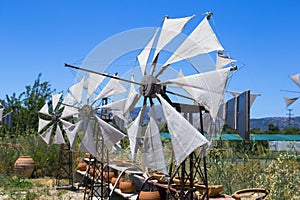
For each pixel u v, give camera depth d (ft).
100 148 21.45
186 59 15.29
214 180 24.04
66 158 45.98
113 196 29.22
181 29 17.01
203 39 17.02
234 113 16.44
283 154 25.49
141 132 16.84
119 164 20.29
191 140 14.39
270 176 23.56
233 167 25.14
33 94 65.72
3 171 46.52
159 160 15.94
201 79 15.19
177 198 17.92
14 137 51.13
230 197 19.42
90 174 32.89
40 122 40.34
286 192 21.83
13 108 63.98
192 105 15.97
